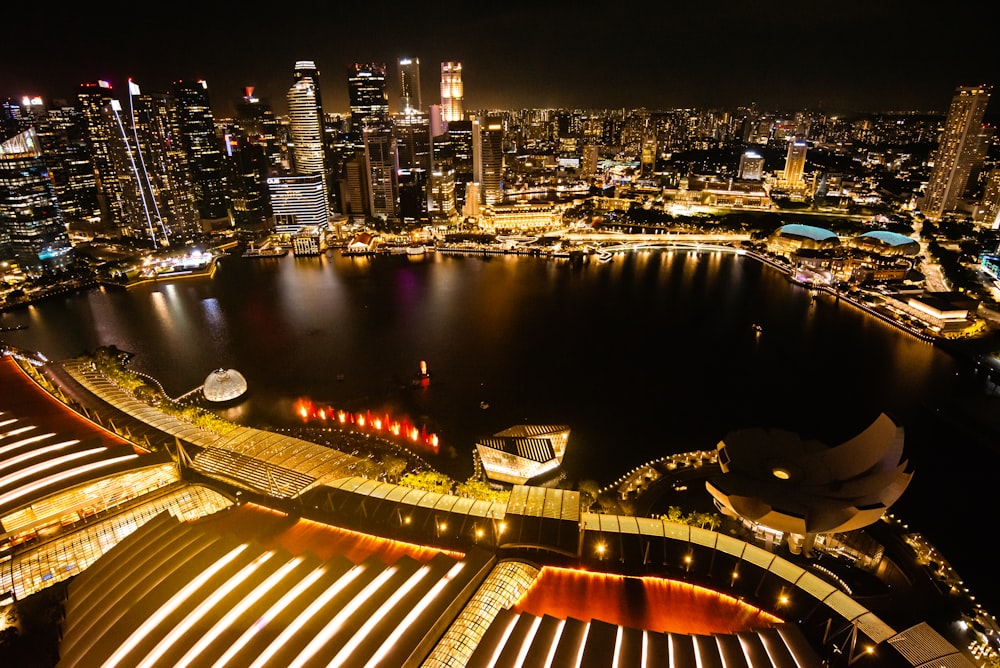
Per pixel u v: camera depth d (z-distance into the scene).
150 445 126.75
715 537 96.62
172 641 66.12
